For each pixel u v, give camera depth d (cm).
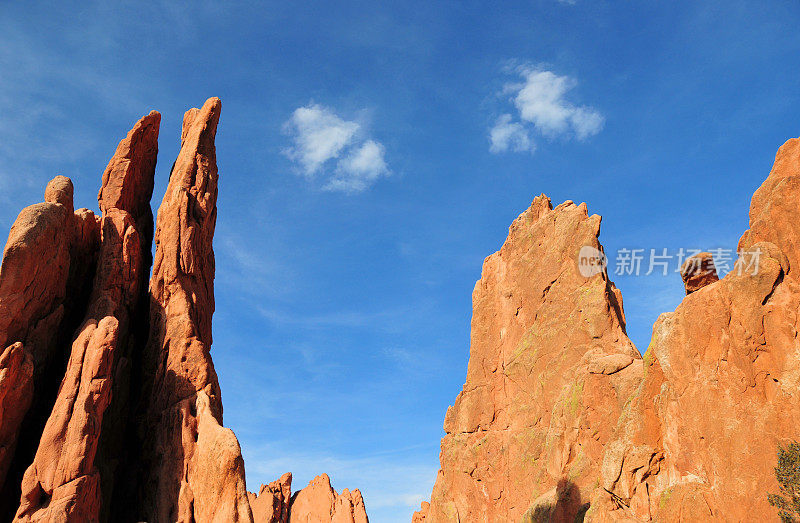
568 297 6544
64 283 3644
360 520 9156
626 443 4175
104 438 3519
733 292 3681
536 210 7856
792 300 3459
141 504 3494
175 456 3497
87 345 3353
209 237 4441
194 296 4050
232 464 3297
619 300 6375
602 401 5272
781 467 3244
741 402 3544
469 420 7356
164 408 3694
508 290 7588
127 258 3950
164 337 3884
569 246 6800
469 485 6981
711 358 3772
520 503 6156
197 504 3334
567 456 5462
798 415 3294
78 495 2953
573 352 6162
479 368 7594
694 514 3566
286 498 10025
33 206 3559
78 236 3984
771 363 3475
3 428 3067
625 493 4016
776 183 3812
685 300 4041
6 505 3098
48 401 3444
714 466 3578
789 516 3169
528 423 6475
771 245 3603
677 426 3872
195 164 4525
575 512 5047
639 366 5181
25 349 3306
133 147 4581
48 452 3030
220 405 3797
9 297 3288
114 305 3703
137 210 4606
